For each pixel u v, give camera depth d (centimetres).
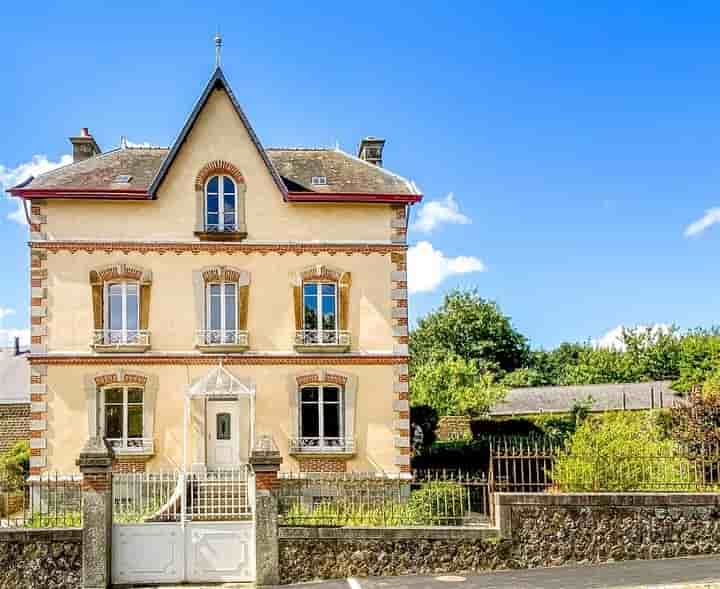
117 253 2434
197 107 2475
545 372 6494
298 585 1488
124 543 1509
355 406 2441
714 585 1341
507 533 1580
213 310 2466
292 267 2481
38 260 2408
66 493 2309
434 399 4031
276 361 2438
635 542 1606
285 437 2420
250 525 1530
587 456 1805
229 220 2500
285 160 2741
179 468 2378
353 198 2477
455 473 2758
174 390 2408
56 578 1475
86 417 2372
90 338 2402
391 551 1550
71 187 2434
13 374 3441
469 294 6384
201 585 1495
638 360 6488
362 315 2481
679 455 1822
